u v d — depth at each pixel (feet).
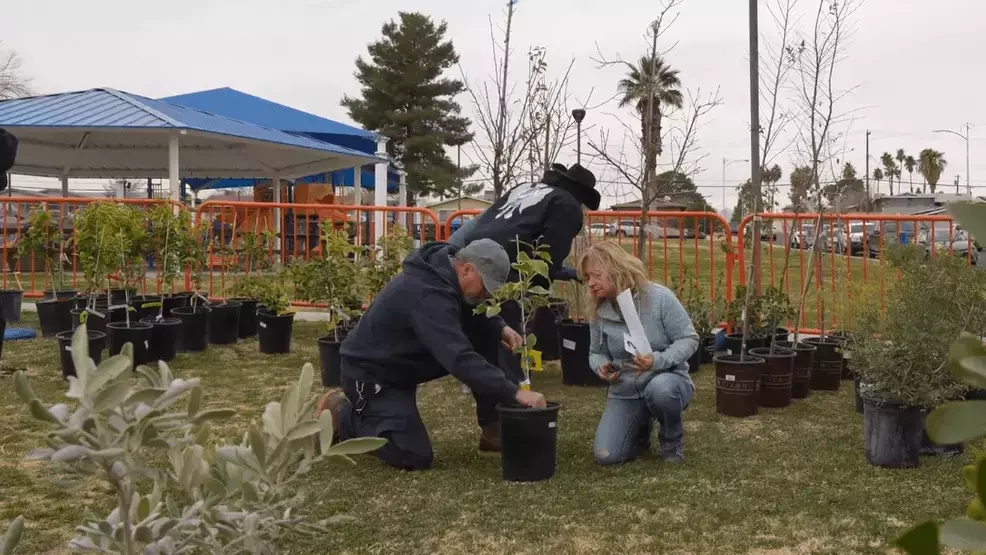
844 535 10.54
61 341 19.40
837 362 20.15
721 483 12.66
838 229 25.29
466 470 13.34
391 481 12.69
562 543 10.34
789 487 12.44
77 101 45.60
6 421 15.48
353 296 20.39
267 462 4.55
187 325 23.68
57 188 86.94
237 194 98.53
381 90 125.70
